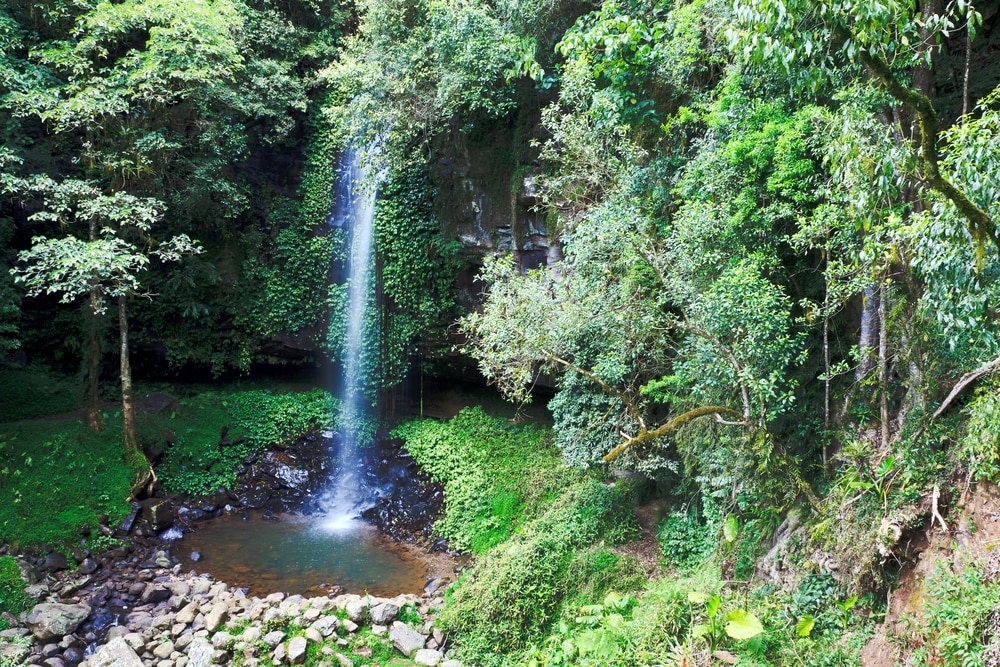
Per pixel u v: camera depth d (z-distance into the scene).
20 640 8.59
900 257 5.90
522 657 8.32
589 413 10.57
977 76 7.03
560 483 12.01
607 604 8.01
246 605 9.77
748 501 8.31
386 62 12.50
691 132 9.39
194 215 15.29
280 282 16.78
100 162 12.52
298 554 11.84
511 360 8.28
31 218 11.34
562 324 7.75
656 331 8.37
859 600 6.49
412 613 9.52
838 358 8.12
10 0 12.96
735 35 4.72
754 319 6.85
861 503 6.84
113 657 8.33
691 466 9.30
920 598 5.83
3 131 12.07
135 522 11.92
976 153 4.27
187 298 15.97
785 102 7.32
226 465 14.57
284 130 15.91
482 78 11.93
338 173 16.89
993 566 5.28
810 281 8.34
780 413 8.01
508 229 13.77
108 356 15.92
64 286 11.01
